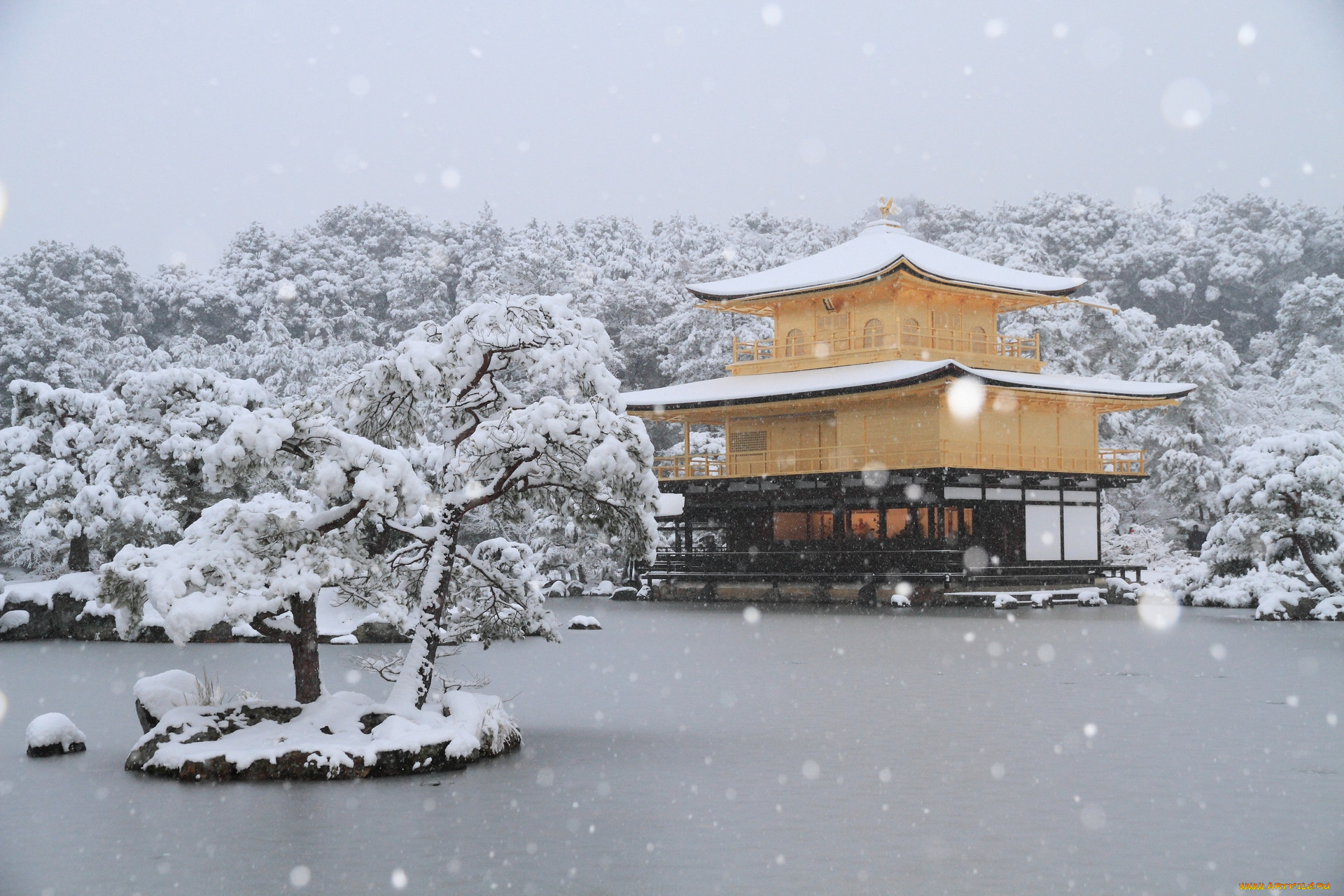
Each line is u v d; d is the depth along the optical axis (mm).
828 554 56750
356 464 16156
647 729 18734
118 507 40531
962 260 65188
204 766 15000
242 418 15883
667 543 71688
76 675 27891
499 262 107062
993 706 20953
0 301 94812
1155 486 75750
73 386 88562
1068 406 60562
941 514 54375
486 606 19188
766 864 11023
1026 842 11703
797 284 61969
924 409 55969
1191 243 110125
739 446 64250
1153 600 55375
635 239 137000
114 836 12148
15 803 13656
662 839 11922
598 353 18203
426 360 17078
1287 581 47750
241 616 15344
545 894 10211
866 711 20453
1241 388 90000
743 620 44938
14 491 43031
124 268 112188
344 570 16047
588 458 16844
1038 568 56469
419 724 16047
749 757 16281
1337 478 46625
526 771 15344
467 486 17453
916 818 12680
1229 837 11812
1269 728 18328
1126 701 21484
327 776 14906
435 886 10453
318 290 113938
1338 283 92625
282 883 10570
